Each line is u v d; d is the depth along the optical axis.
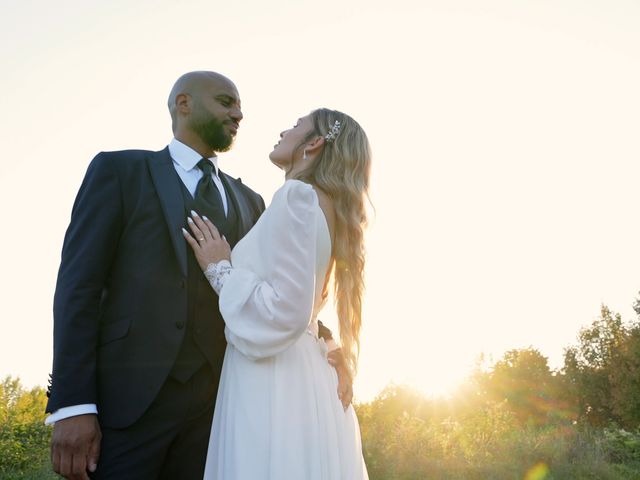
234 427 2.26
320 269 2.46
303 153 2.69
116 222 2.44
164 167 2.63
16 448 9.23
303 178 2.64
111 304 2.44
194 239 2.50
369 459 8.41
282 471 2.17
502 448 9.18
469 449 9.01
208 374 2.53
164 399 2.41
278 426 2.23
